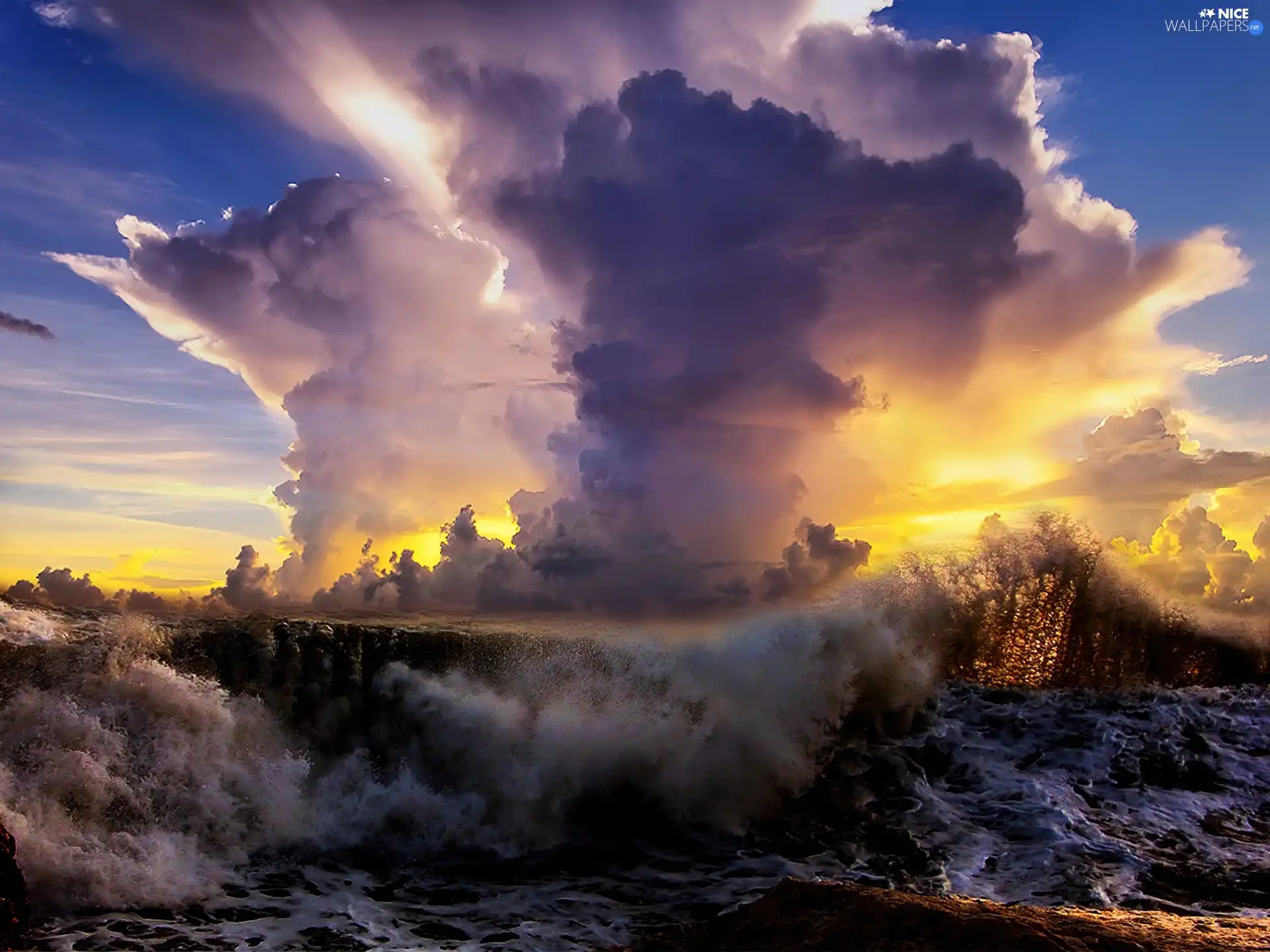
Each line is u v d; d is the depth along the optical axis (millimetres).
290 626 9836
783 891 6430
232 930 6402
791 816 9250
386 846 8234
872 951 5305
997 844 8633
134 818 7578
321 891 7219
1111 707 12273
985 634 13344
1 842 6051
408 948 6270
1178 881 7887
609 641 10539
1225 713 12227
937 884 7742
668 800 9273
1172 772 10430
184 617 10008
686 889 7598
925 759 10500
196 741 8250
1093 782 10102
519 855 8273
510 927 6723
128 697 8289
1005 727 11383
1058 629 13898
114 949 5969
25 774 7422
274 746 8828
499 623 12039
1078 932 5426
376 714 9383
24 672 8250
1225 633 14375
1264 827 9234
